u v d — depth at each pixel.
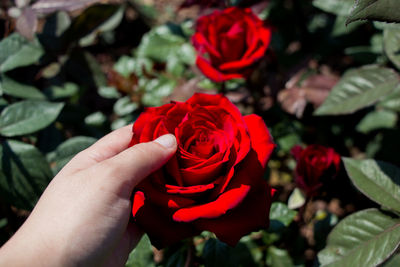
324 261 0.35
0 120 0.40
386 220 0.34
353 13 0.28
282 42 0.60
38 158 0.39
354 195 0.45
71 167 0.34
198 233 0.30
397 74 0.39
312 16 0.68
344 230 0.35
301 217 0.43
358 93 0.40
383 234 0.34
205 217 0.28
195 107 0.31
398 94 0.49
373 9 0.28
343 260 0.34
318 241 0.44
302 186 0.41
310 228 0.52
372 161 0.36
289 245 0.45
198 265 0.42
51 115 0.41
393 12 0.28
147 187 0.30
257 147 0.31
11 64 0.45
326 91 0.49
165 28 0.59
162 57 0.56
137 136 0.32
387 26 0.39
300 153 0.41
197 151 0.30
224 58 0.43
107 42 0.76
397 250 0.33
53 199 0.31
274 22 0.62
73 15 0.66
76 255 0.30
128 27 0.77
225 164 0.30
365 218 0.35
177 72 0.55
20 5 0.46
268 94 0.51
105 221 0.31
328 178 0.41
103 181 0.30
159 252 0.48
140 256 0.38
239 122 0.30
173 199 0.29
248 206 0.30
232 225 0.30
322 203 0.57
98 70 0.52
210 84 0.51
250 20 0.42
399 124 0.55
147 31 0.77
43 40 0.49
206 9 0.50
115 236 0.31
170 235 0.30
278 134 0.52
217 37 0.42
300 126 0.54
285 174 0.56
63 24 0.50
